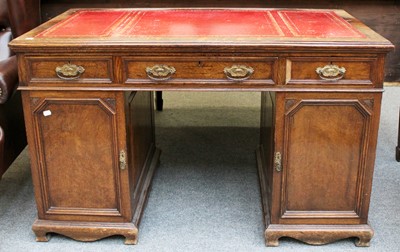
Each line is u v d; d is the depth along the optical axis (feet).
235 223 6.68
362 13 10.00
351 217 6.09
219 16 6.89
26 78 5.62
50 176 6.07
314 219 6.10
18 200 7.34
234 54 5.45
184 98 11.60
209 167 8.29
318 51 5.35
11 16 7.28
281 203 6.04
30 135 5.89
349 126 5.71
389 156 8.63
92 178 6.05
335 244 6.23
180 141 9.31
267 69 5.51
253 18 6.75
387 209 7.00
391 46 5.28
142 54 5.48
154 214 6.90
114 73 5.56
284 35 5.64
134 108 6.40
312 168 5.90
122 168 5.97
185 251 6.11
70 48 5.41
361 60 5.41
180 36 5.63
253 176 7.98
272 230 6.11
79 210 6.20
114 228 6.18
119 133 5.83
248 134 9.63
